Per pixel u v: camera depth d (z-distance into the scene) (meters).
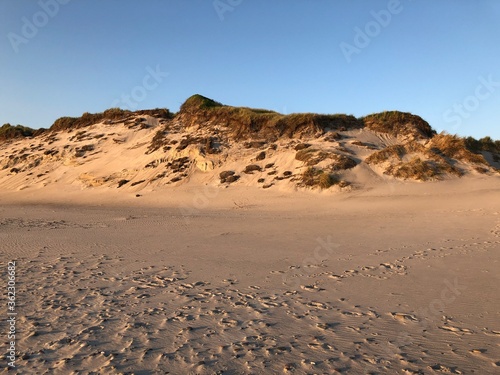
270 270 9.33
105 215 22.41
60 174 39.34
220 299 7.29
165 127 40.72
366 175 26.78
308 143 31.64
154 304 7.08
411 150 28.55
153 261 10.55
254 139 34.53
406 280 7.99
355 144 31.78
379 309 6.49
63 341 5.53
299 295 7.40
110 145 42.53
